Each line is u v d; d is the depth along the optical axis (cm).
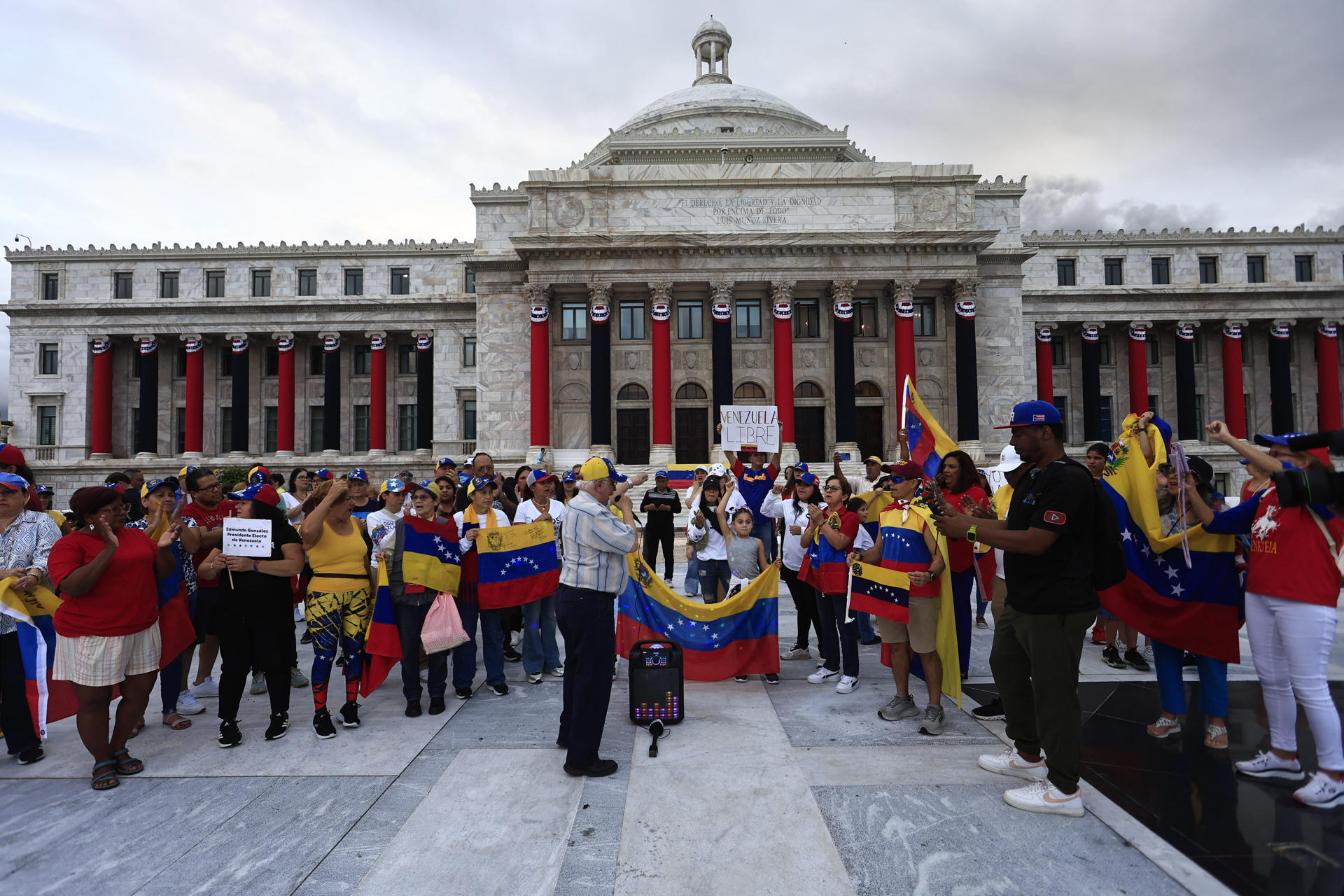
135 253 4975
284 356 4894
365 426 5066
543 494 965
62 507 4806
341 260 4981
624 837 507
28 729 686
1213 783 589
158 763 670
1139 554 707
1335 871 450
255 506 753
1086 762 639
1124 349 4947
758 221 4006
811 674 966
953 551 908
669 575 1656
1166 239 4859
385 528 837
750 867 465
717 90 5266
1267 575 584
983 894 432
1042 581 534
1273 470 592
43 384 4919
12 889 454
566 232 3984
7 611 655
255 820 546
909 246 3853
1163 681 702
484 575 884
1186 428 4675
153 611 666
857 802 558
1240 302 4738
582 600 634
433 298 4859
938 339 4141
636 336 4188
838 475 870
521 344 4219
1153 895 429
